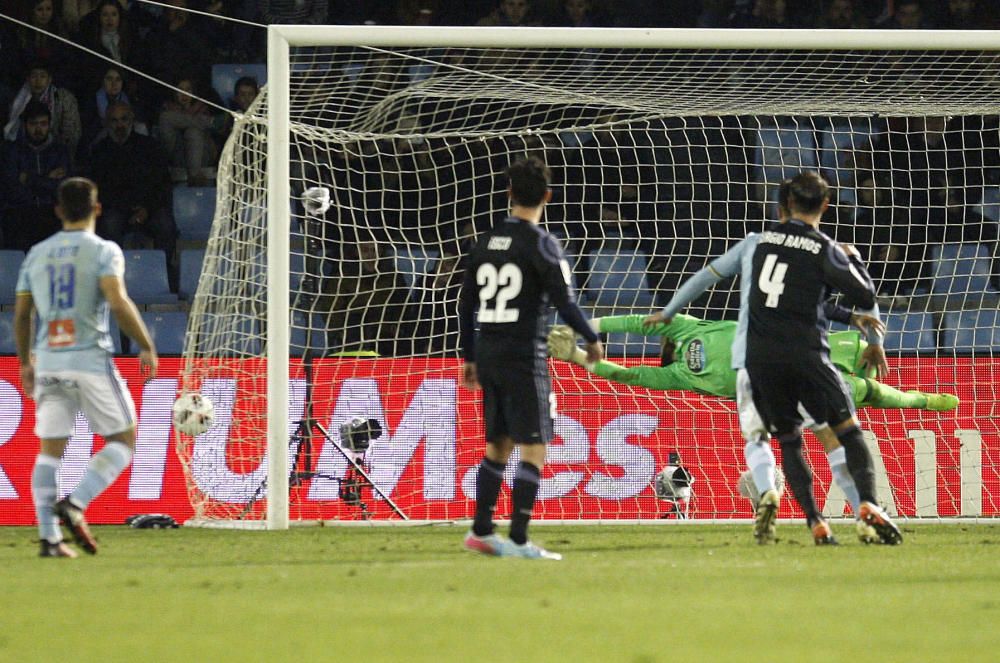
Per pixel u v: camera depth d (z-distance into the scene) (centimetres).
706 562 1959
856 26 5425
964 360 3412
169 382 3328
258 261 3312
